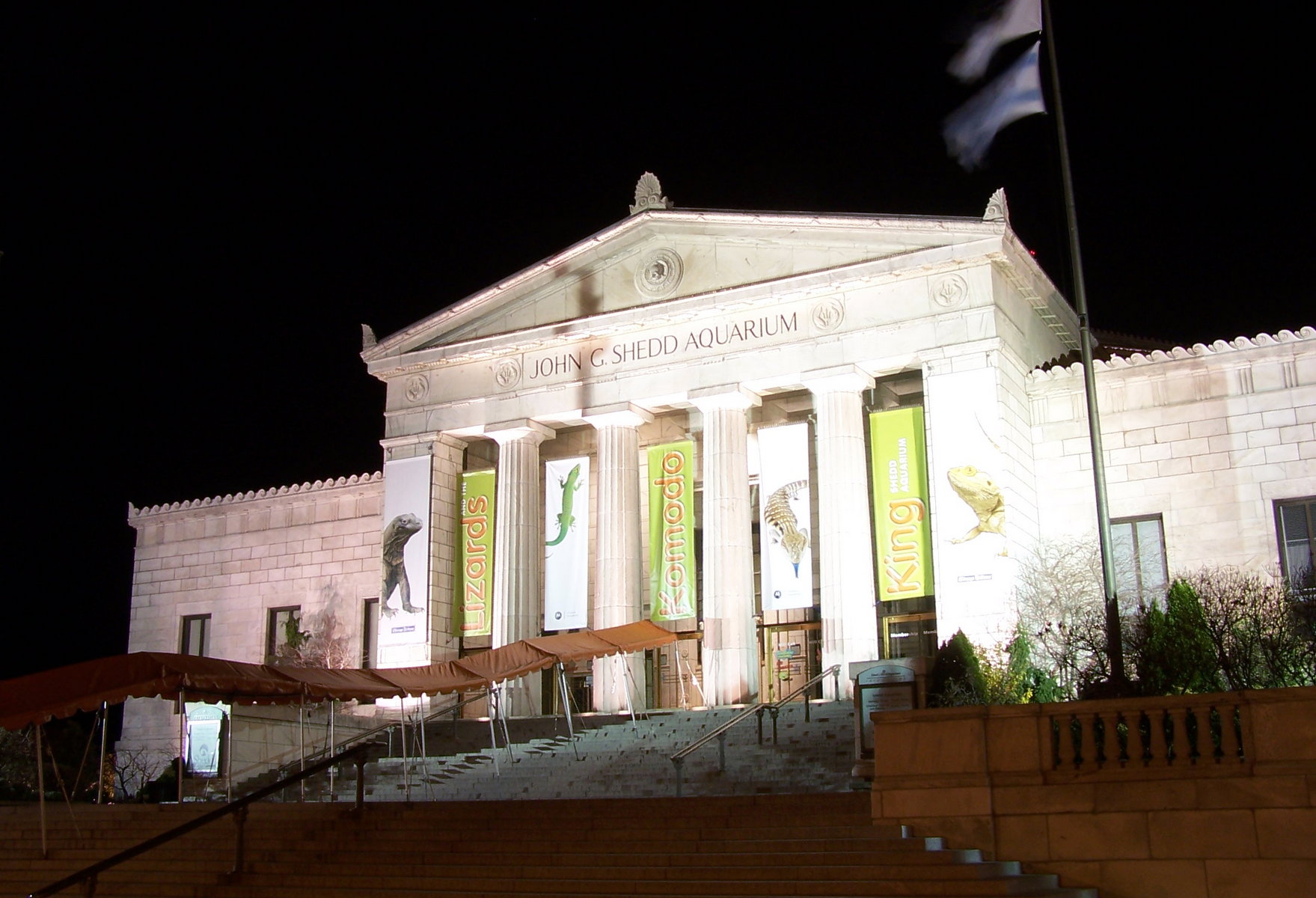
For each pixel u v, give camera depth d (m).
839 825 20.80
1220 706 18.69
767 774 30.56
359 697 32.16
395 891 21.06
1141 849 18.59
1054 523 40.44
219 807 26.17
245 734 38.69
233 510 55.59
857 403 41.16
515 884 20.55
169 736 50.97
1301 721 18.16
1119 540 39.69
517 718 41.50
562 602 45.19
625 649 39.38
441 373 48.34
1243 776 18.28
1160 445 39.59
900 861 19.03
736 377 42.59
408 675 33.78
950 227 39.88
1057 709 19.67
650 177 45.56
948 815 19.81
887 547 40.03
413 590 46.47
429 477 47.34
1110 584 23.20
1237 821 18.14
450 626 46.97
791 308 42.34
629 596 43.78
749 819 22.08
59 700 26.50
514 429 46.09
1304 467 37.44
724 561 41.66
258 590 54.00
